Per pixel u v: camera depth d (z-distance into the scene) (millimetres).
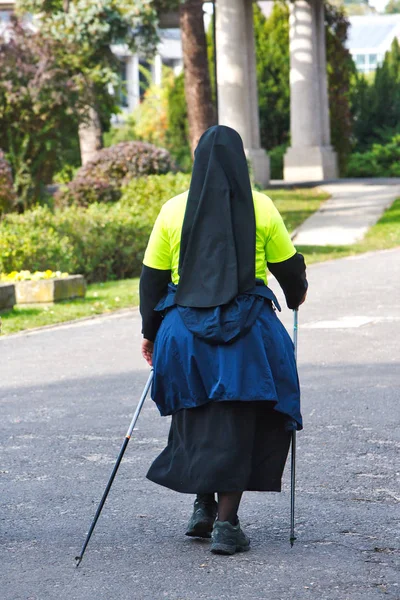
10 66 67375
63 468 16672
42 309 39375
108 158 68875
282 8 128625
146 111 160375
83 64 71500
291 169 110562
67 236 49500
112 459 17172
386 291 40312
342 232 65500
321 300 38406
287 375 11734
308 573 11516
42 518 13945
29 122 69250
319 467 16391
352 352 27500
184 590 11055
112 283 49594
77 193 67938
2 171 59750
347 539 12766
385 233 64500
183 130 136375
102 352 29344
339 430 18906
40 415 20953
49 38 69562
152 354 12672
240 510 14141
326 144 114750
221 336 11445
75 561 12078
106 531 13289
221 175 11664
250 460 11594
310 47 108438
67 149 72250
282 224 12133
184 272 11711
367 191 89875
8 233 45062
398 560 11969
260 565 11789
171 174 63312
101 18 70438
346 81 121750
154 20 71875
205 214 11648
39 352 29938
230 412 11523
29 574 11688
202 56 76938
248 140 92000
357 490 15055
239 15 91000
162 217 12125
